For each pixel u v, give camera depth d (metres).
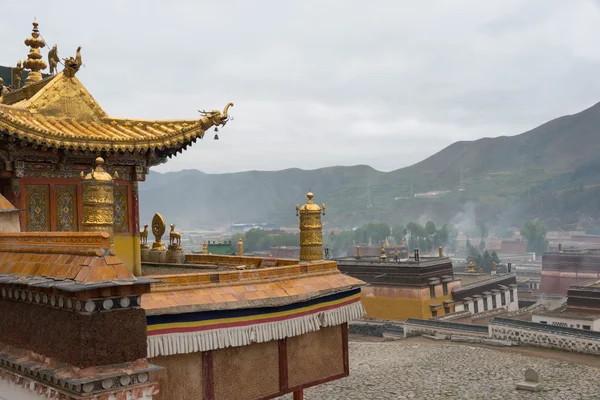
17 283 6.46
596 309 45.78
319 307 10.98
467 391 26.92
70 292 5.75
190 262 16.25
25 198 12.02
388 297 59.88
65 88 12.78
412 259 67.69
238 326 9.42
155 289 8.82
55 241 6.92
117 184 13.41
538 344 35.38
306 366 11.21
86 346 5.77
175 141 12.84
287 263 12.85
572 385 26.66
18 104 12.27
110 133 12.66
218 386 9.58
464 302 63.62
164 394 8.91
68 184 12.70
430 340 41.22
